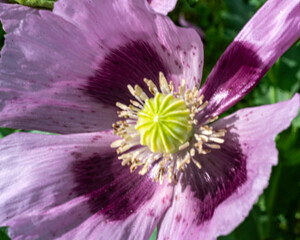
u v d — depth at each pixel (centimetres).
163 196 16
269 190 23
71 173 15
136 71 17
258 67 14
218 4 27
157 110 15
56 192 15
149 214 15
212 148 15
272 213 23
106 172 16
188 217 15
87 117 16
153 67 16
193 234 13
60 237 15
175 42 15
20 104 15
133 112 16
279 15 14
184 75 16
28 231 14
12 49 15
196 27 24
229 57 15
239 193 13
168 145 15
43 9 16
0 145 15
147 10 14
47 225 15
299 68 22
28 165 15
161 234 15
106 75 16
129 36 16
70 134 16
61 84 16
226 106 15
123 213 15
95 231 15
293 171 22
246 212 12
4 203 15
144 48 16
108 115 16
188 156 16
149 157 16
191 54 15
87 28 15
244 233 21
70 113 16
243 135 14
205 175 15
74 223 15
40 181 15
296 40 15
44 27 15
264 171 12
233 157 14
